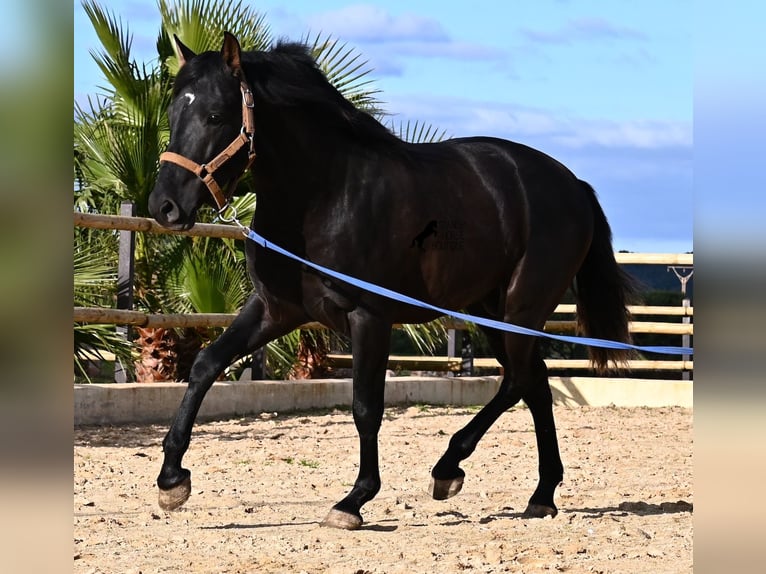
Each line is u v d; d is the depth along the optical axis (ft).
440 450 44.98
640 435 52.11
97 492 32.42
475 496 34.17
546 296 30.89
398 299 26.58
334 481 36.09
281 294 27.30
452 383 64.64
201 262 55.52
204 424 50.49
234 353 27.63
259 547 24.62
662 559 23.71
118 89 56.13
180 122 25.57
